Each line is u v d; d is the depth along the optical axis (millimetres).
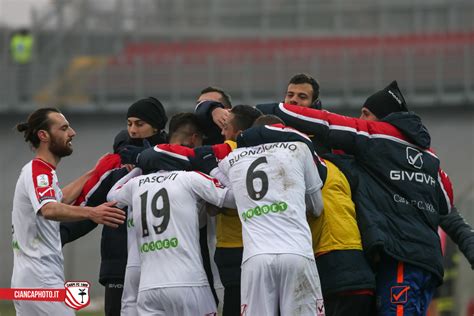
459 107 86188
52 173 22828
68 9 93250
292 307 20609
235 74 90312
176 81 89812
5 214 82000
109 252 24203
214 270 22938
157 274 21812
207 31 95938
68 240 24703
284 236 20781
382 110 23500
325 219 21938
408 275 22000
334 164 22734
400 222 22188
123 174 24156
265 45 94375
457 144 85062
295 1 96688
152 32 94875
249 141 21703
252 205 21141
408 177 22578
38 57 90375
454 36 93812
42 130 22953
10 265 76938
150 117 24172
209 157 22391
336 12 96625
